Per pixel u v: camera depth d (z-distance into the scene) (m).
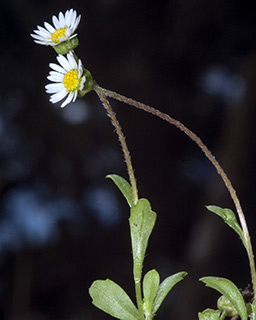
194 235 0.80
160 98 0.81
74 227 0.80
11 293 0.74
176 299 0.76
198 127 0.82
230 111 0.80
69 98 0.27
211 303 0.74
